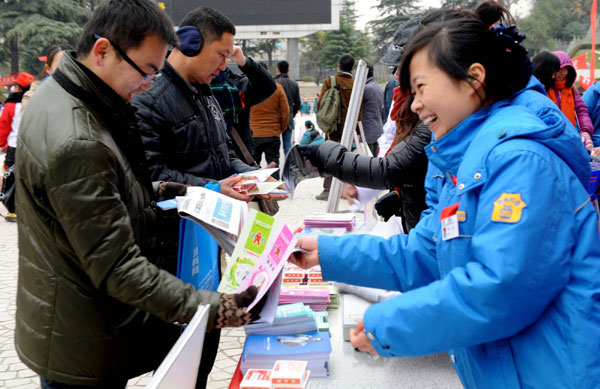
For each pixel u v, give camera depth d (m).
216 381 3.07
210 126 2.56
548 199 1.08
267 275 1.44
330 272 1.57
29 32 40.94
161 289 1.38
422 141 2.20
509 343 1.19
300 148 2.28
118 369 1.51
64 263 1.41
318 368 1.70
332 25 22.58
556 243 1.08
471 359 1.25
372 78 7.39
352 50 53.66
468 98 1.22
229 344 3.52
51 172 1.30
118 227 1.35
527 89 1.31
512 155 1.11
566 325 1.11
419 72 1.23
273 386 1.51
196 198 1.72
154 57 1.45
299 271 2.36
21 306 1.48
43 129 1.34
